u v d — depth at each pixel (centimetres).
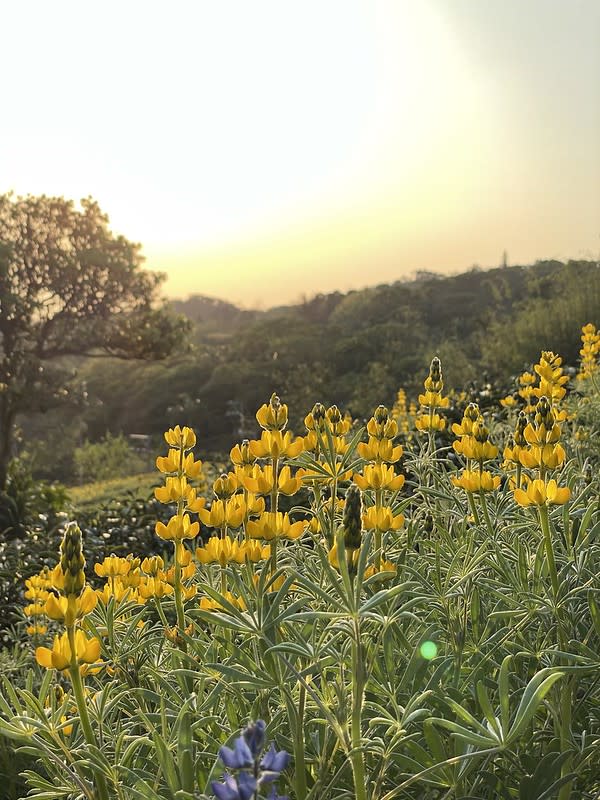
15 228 2286
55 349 2375
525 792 154
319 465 225
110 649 221
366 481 198
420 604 210
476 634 200
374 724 165
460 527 246
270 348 6159
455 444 236
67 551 153
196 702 184
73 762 166
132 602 246
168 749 163
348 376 5138
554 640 200
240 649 176
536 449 197
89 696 200
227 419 5478
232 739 161
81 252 2250
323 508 237
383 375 4159
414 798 169
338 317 8338
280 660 162
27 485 1488
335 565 151
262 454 189
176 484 229
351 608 146
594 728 183
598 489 270
